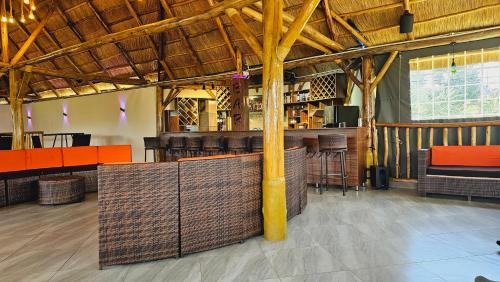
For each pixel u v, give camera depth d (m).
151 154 10.23
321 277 2.47
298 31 3.22
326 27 6.30
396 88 6.04
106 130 11.35
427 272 2.52
